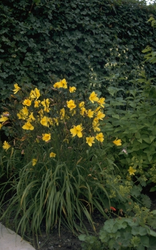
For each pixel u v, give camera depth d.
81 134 2.42
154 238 2.15
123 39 4.91
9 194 3.16
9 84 3.69
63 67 4.14
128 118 3.37
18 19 3.77
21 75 3.79
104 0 4.60
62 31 4.16
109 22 4.66
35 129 2.66
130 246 2.08
